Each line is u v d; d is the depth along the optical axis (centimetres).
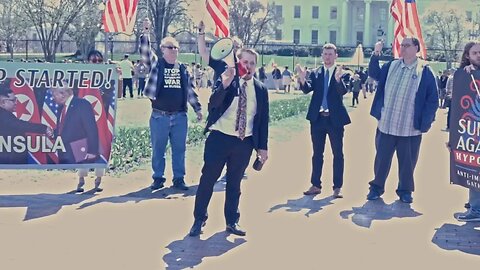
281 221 827
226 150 737
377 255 690
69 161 990
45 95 984
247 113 737
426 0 8725
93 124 994
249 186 1061
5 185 1012
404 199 959
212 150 739
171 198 941
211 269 634
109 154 998
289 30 11231
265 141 755
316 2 11175
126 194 962
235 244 720
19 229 759
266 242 730
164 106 988
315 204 934
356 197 991
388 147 960
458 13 8669
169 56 995
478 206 854
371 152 1538
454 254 700
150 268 632
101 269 626
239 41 780
